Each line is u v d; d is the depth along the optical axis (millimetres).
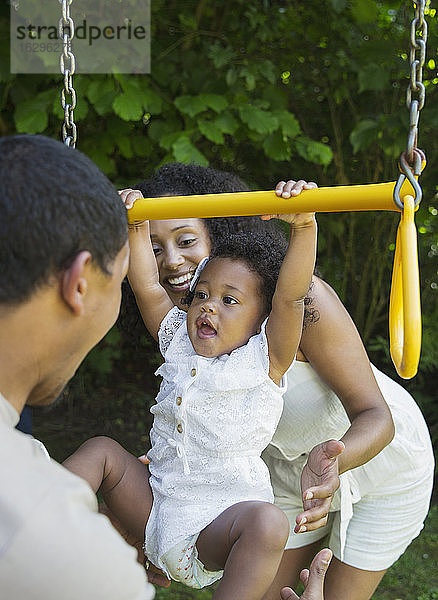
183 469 1540
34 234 889
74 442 4734
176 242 1890
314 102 5227
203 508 1505
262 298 1593
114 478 1611
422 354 4738
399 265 1242
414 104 1235
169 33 4559
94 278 954
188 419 1537
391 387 1996
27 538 809
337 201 1243
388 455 1887
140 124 4520
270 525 1366
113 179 4617
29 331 928
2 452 863
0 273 893
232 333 1568
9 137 965
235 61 4379
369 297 5441
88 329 978
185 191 2059
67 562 815
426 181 4953
